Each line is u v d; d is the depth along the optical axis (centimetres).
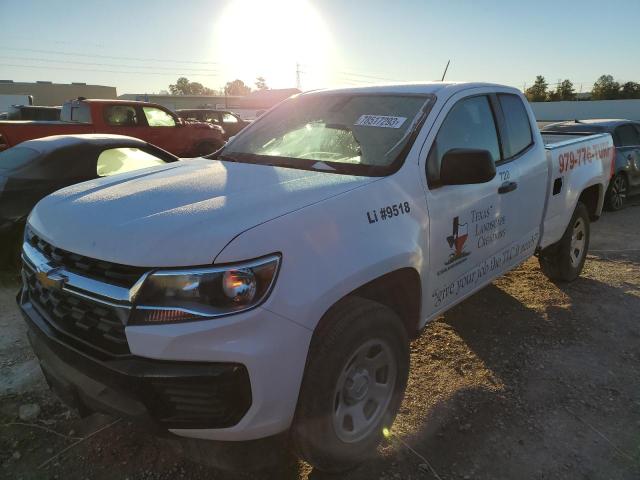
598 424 295
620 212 927
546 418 300
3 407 305
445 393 324
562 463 264
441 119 308
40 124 966
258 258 198
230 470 219
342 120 330
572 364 362
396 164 279
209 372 190
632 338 402
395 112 318
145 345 192
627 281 529
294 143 334
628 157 934
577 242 513
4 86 5872
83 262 214
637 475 256
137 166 619
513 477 254
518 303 467
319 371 217
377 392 259
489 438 282
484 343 391
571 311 450
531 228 408
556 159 433
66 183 543
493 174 275
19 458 263
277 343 200
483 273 352
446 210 295
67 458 264
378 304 246
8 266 511
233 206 223
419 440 279
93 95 6425
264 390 199
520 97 409
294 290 205
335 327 223
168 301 192
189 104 6347
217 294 192
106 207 236
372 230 244
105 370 199
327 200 236
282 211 221
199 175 287
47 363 234
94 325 210
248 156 338
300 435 222
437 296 304
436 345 387
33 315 242
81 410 229
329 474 254
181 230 203
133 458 265
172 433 201
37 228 252
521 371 351
